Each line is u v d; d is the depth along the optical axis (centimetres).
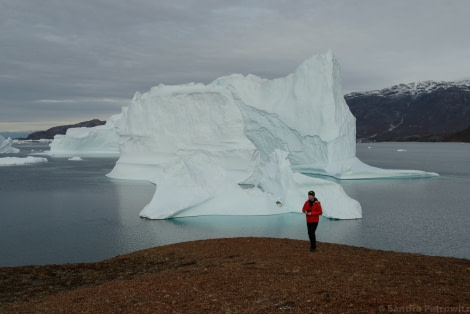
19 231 2325
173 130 4688
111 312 803
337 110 5003
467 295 797
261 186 3338
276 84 5416
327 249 1312
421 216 2619
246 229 2267
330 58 5038
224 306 795
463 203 3117
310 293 830
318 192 2725
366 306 741
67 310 832
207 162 2986
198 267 1129
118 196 3544
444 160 8975
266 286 895
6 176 5319
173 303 830
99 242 2064
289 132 5188
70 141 10325
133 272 1179
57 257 1836
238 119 4459
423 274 992
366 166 5109
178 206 2609
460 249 1850
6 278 1141
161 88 4988
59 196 3594
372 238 2053
